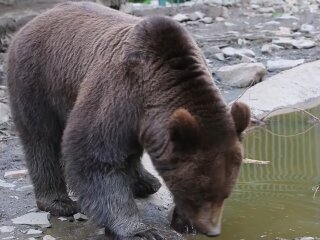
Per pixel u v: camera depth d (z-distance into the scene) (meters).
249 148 8.67
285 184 7.39
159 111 5.25
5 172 7.82
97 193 5.59
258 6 19.38
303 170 7.86
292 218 6.48
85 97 5.63
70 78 6.01
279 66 12.27
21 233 6.22
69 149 5.65
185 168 4.92
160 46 5.36
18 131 6.64
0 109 9.55
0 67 11.18
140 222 5.75
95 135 5.50
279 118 9.92
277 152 8.52
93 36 5.94
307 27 15.77
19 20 12.29
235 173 4.99
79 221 6.48
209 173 4.89
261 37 14.53
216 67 12.26
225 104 5.18
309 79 11.20
